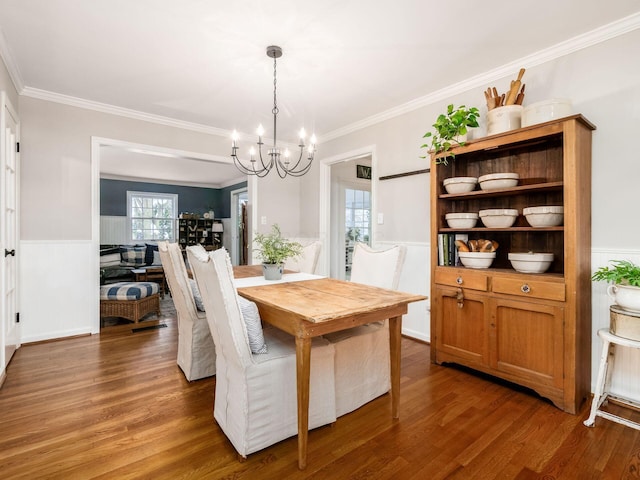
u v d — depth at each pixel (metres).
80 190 3.35
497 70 2.66
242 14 2.00
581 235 2.02
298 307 1.60
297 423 1.65
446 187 2.66
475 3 1.90
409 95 3.16
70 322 3.31
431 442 1.70
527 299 2.15
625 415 1.97
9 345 2.65
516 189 2.28
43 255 3.17
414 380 2.41
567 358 1.98
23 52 2.43
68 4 1.90
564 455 1.60
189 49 2.38
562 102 2.11
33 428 1.78
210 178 7.59
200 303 2.45
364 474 1.47
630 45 2.05
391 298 1.81
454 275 2.55
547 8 1.94
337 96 3.19
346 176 5.39
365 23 2.08
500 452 1.62
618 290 1.85
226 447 1.65
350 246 5.71
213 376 2.43
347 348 1.97
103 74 2.76
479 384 2.35
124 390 2.21
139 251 6.37
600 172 2.15
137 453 1.59
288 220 4.83
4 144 2.38
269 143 4.63
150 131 3.73
